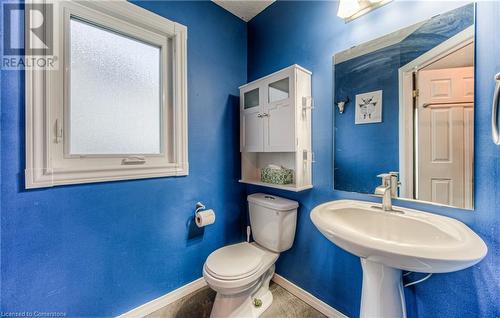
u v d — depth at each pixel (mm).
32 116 975
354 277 1235
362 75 1201
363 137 1205
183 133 1512
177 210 1512
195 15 1591
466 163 873
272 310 1410
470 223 857
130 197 1300
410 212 988
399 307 891
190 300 1498
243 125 1773
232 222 1850
